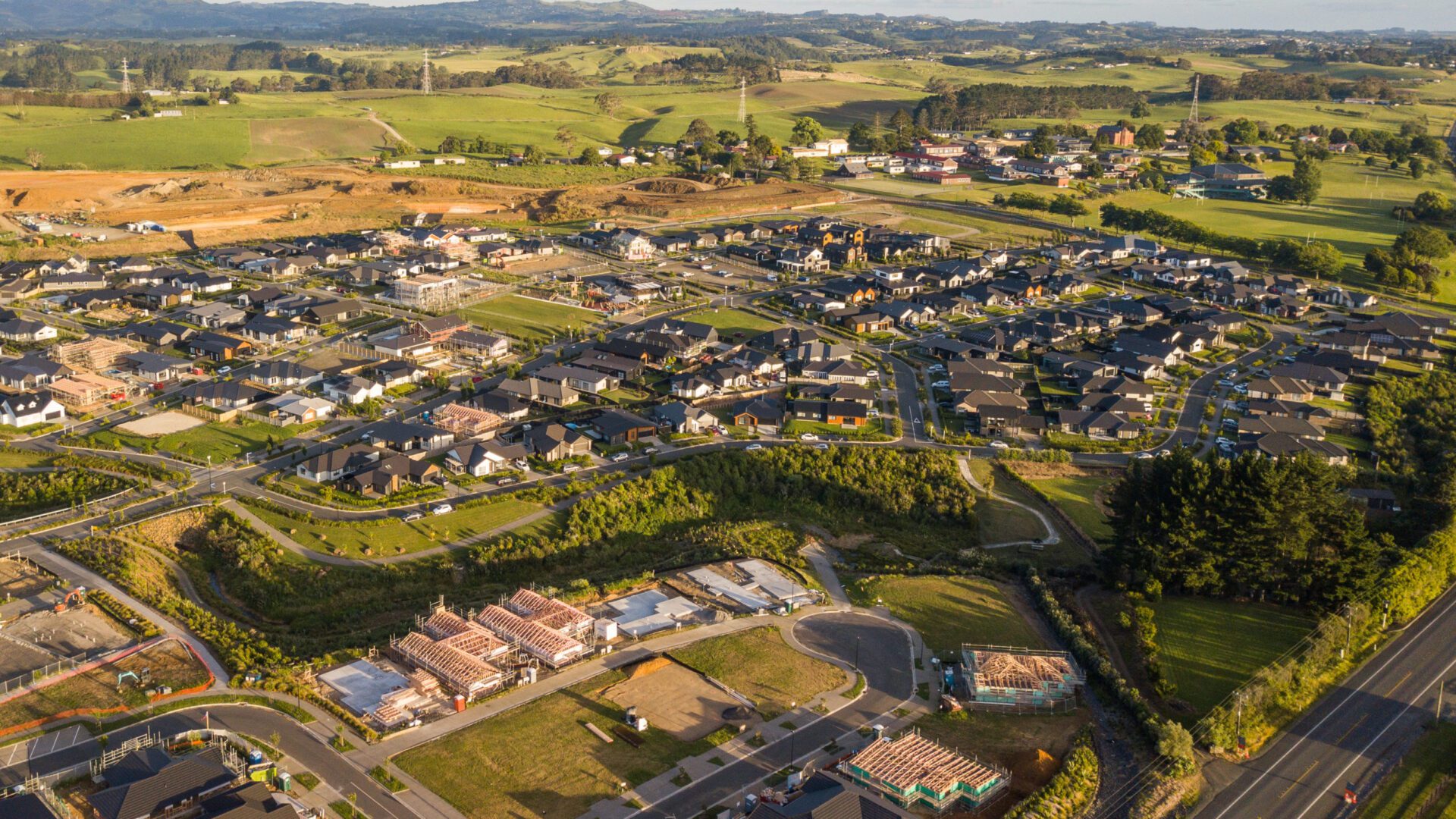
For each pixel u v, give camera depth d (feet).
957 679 293.43
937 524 417.08
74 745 242.78
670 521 411.54
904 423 504.43
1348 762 269.64
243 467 420.77
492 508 397.60
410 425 452.35
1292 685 298.76
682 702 275.18
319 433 456.86
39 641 284.82
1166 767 257.34
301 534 371.35
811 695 282.15
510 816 229.04
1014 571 370.53
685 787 240.94
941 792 236.63
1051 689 286.25
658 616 320.29
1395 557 362.74
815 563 375.66
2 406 451.94
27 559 333.21
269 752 244.01
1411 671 314.35
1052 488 443.32
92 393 480.64
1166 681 294.05
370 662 286.05
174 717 255.29
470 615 312.29
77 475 403.95
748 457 449.48
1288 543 340.39
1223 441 489.67
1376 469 463.83
